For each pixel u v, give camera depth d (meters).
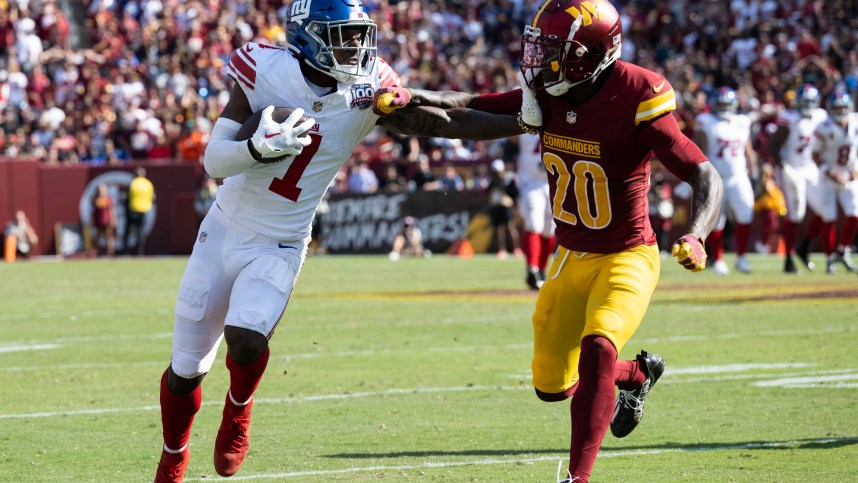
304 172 17.27
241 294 16.80
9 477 19.16
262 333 16.53
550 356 18.36
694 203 16.59
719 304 44.97
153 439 22.28
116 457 20.70
